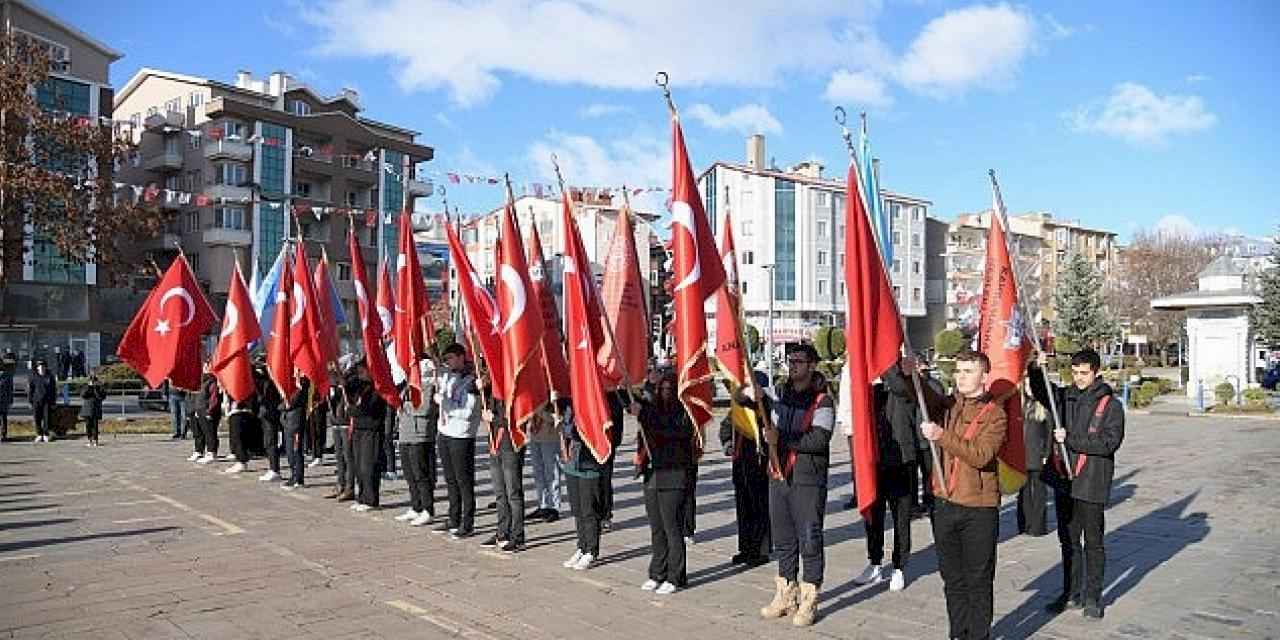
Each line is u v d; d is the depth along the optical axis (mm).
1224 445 22516
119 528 11477
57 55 47688
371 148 59219
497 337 10883
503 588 8617
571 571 9297
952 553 6418
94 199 29516
